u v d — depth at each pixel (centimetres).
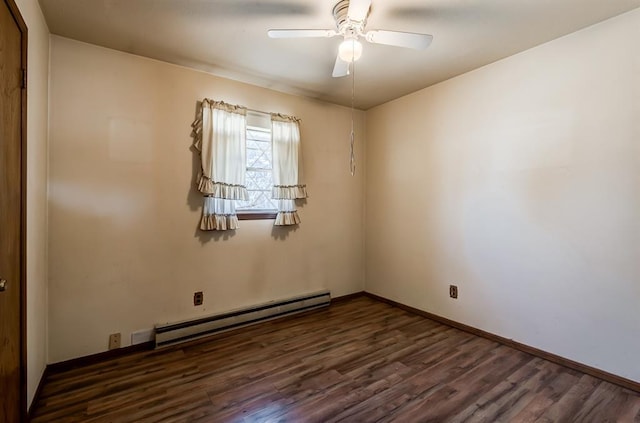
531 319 243
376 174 381
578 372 215
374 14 194
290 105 333
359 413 173
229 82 293
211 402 182
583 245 215
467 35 221
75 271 225
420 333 282
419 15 196
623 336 199
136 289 248
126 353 242
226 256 292
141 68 250
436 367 222
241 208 305
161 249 259
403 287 348
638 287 193
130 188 246
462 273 290
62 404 180
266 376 210
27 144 164
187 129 271
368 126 391
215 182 274
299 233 342
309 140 348
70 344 223
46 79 208
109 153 237
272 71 278
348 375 211
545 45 232
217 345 257
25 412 158
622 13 196
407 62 262
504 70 256
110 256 238
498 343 261
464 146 287
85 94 228
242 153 291
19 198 150
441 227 308
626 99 196
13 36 142
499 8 190
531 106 240
